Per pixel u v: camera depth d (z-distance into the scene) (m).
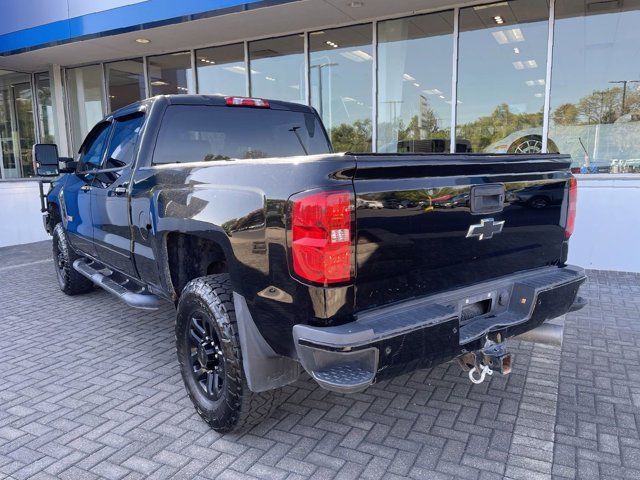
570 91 7.23
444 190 2.50
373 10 7.64
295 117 4.47
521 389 3.38
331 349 2.11
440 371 3.66
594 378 3.54
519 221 2.93
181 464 2.62
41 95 12.52
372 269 2.27
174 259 3.35
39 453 2.75
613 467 2.54
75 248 5.47
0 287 6.44
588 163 7.29
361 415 3.07
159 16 8.13
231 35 9.07
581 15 6.95
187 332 3.03
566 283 3.02
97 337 4.55
